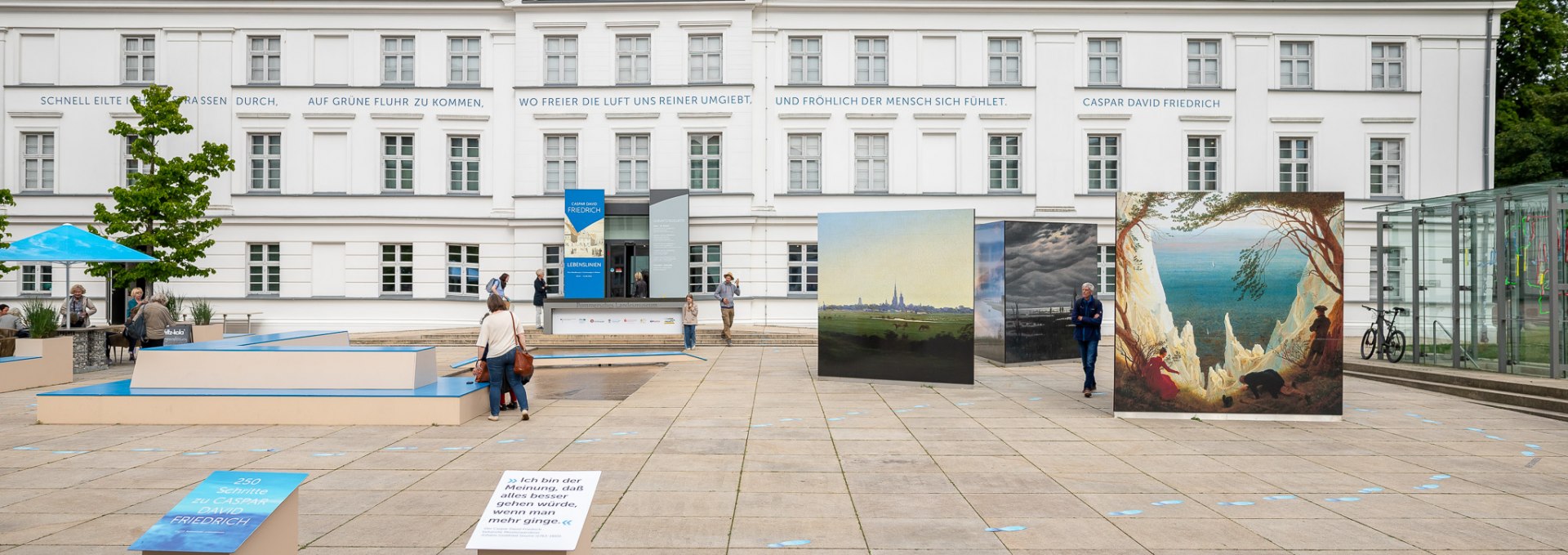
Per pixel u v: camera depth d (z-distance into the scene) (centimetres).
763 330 2552
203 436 963
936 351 1451
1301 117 2827
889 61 2827
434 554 540
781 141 2823
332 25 2795
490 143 2819
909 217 1480
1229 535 591
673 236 2691
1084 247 1980
